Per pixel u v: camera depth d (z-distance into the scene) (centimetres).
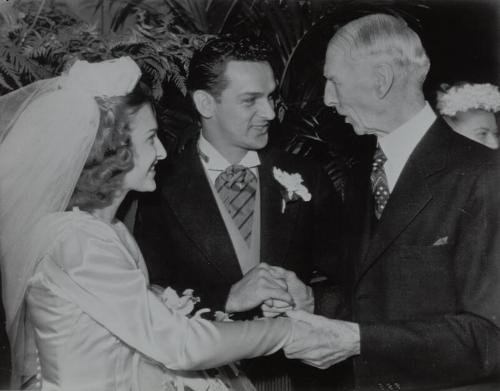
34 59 239
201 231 225
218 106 222
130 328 169
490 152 195
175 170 234
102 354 173
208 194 229
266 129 227
